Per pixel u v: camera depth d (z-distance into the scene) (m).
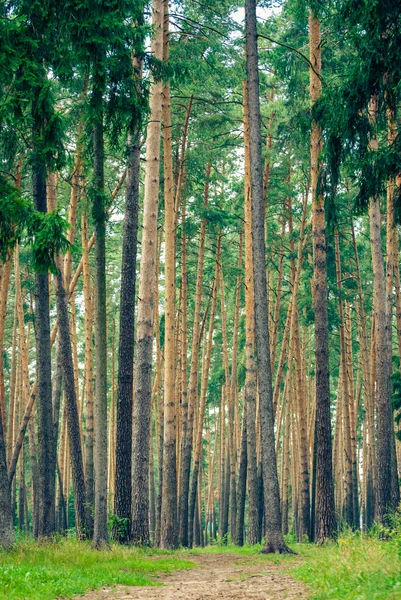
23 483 39.28
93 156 17.02
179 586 10.82
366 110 13.78
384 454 20.72
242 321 34.25
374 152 13.41
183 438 28.86
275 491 17.17
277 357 43.47
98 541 15.80
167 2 23.08
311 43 20.95
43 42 14.32
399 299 25.69
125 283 19.52
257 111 18.03
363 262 36.81
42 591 9.05
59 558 13.37
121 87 15.34
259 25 24.81
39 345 17.45
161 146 27.38
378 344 21.50
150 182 19.77
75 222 23.39
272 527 17.11
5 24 12.81
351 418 34.59
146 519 19.02
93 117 15.45
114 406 44.22
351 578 8.48
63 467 39.69
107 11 14.11
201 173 28.61
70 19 13.89
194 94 27.00
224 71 23.50
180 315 36.66
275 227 34.78
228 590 9.93
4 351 42.38
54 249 13.21
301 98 23.50
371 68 13.06
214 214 28.16
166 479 22.88
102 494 15.93
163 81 20.16
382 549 10.38
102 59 14.28
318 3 19.12
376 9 12.39
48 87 13.45
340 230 35.44
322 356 19.59
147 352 19.42
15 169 18.20
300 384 30.05
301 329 41.34
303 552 17.16
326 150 14.21
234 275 34.25
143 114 16.06
